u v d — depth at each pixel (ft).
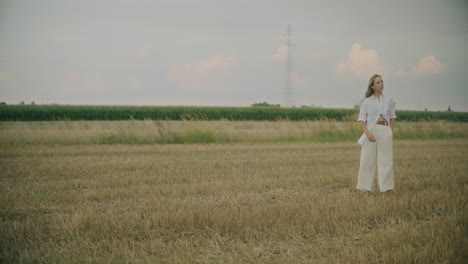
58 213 18.02
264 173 29.45
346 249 12.86
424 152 44.55
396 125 76.28
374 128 21.15
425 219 16.79
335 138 66.90
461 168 31.42
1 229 15.05
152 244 13.44
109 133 57.36
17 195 21.66
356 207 18.21
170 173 29.55
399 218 16.29
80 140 54.90
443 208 18.06
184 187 23.52
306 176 27.71
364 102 21.54
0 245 13.51
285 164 34.73
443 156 40.55
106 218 16.17
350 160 37.45
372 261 11.73
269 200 20.63
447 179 25.86
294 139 64.69
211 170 31.04
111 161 36.45
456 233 13.55
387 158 20.98
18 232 14.85
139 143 56.90
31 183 25.35
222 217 16.28
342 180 26.40
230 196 21.50
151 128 59.88
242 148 49.60
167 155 41.88
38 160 36.96
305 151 46.21
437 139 69.00
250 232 14.75
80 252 12.89
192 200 20.29
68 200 20.67
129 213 17.24
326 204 18.66
